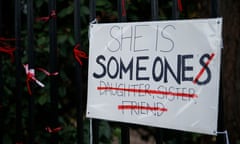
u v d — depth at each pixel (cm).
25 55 582
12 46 617
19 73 491
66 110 632
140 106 420
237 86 686
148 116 416
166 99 406
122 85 431
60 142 580
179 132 428
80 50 462
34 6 591
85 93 628
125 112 429
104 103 442
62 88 591
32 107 486
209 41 384
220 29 378
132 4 618
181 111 398
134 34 425
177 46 400
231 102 689
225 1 691
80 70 462
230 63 688
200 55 388
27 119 570
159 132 429
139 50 421
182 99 398
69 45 586
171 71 404
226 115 693
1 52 529
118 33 434
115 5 616
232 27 686
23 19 621
